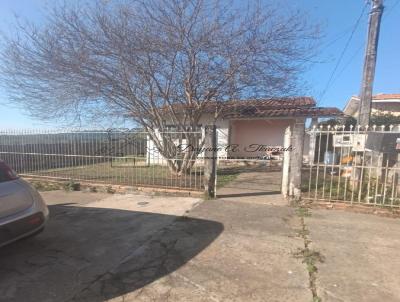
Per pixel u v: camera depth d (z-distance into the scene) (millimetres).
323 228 4719
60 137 8953
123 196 7227
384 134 5816
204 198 6672
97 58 8414
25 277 3320
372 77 7602
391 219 5195
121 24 7977
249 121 15180
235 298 2854
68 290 3053
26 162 9555
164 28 7949
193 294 2938
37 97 9531
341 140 6285
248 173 10977
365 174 6836
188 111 9602
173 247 4055
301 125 6195
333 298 2832
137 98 9242
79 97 9203
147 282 3172
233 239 4301
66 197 7250
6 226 3535
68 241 4344
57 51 8500
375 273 3299
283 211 5652
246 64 8438
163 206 6164
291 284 3080
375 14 7418
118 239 4391
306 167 8367
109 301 2850
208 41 8000
